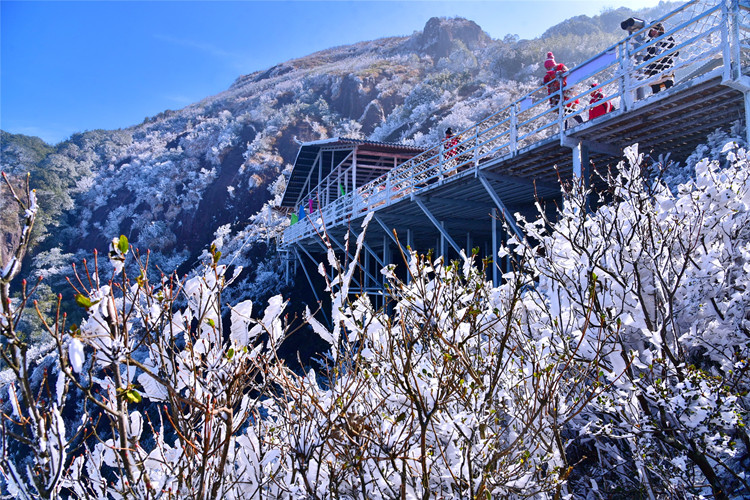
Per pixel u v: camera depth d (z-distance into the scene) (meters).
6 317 1.33
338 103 84.31
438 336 2.12
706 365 3.33
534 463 2.13
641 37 6.73
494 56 82.19
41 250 59.50
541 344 2.52
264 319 1.93
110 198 71.44
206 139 75.56
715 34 5.27
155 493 1.69
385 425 2.33
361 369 2.15
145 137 96.00
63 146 88.75
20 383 1.39
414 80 83.81
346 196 16.84
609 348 2.87
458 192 10.74
